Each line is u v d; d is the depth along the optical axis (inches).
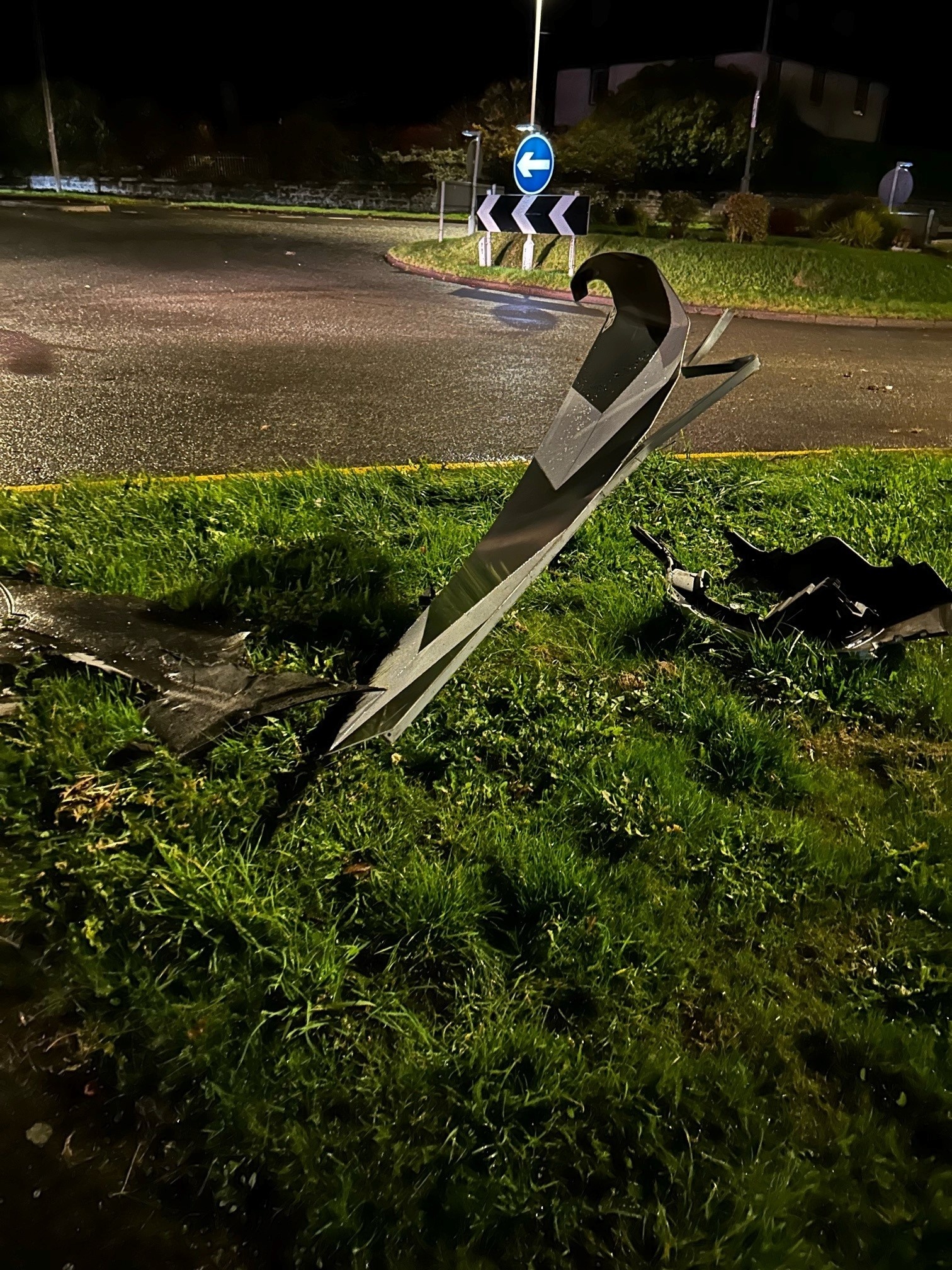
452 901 88.5
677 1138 71.8
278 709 105.7
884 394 338.3
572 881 91.4
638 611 144.5
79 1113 72.1
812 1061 79.0
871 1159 70.4
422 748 110.3
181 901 86.0
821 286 578.9
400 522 174.1
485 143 950.4
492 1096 72.1
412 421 253.3
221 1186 67.1
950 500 204.1
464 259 614.9
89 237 664.4
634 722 121.0
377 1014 78.0
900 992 84.2
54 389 264.4
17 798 97.4
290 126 1427.2
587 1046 78.0
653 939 87.0
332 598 141.6
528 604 147.2
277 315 409.7
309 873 91.4
